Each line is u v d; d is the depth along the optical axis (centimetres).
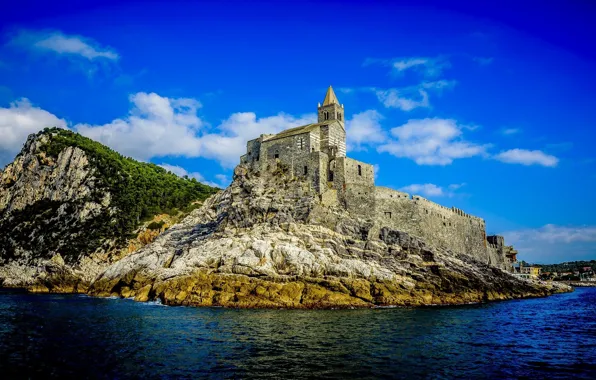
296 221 7894
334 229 7962
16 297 8600
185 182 19325
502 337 4428
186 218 10856
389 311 6141
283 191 8669
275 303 6309
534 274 17400
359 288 6706
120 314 5728
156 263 8569
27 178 14812
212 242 7800
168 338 4150
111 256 11531
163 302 6856
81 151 14875
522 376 3072
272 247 7156
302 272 6806
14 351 3678
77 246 11700
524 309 6962
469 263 9631
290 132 9656
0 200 15075
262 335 4272
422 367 3241
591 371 3206
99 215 12988
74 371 3109
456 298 7488
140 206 13925
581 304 8019
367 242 7919
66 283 10706
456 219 10969
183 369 3134
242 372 3059
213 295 6612
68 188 14062
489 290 8400
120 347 3800
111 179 14525
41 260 11738
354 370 3128
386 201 8856
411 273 7550
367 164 9400
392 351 3697
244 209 8275
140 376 2989
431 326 4928
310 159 8844
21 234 13025
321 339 4112
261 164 9450
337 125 9606
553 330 4903
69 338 4188
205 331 4478
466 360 3472
